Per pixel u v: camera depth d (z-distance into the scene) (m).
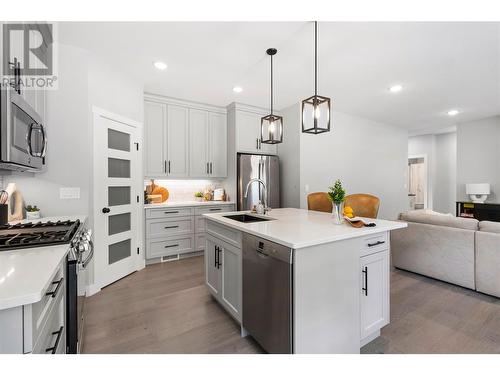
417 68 2.93
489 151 5.16
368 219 2.06
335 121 4.72
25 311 0.72
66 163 2.43
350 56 2.64
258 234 1.57
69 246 1.24
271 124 2.76
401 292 2.56
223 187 4.57
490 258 2.40
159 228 3.51
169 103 3.85
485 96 3.91
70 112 2.45
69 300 1.23
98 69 2.64
